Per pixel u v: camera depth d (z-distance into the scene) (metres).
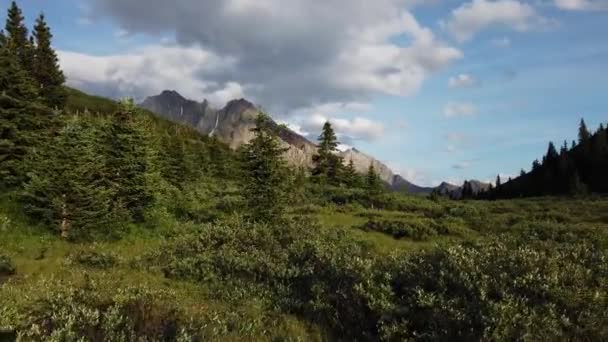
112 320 8.27
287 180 29.98
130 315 8.80
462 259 10.70
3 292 9.83
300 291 12.26
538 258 10.16
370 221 30.22
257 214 26.41
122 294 9.97
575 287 8.61
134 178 26.23
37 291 10.16
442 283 9.71
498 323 7.64
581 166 108.12
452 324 8.30
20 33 47.00
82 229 22.17
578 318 7.72
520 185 125.25
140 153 26.83
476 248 13.79
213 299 12.12
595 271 9.76
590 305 8.01
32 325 7.65
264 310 10.93
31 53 47.03
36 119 27.19
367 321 9.48
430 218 36.00
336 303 10.59
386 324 8.98
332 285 11.71
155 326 8.40
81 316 8.38
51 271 14.62
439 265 10.89
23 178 24.56
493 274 9.69
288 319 10.18
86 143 24.56
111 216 23.83
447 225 29.25
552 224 26.05
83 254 17.61
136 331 8.19
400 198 52.94
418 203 49.47
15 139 25.55
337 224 31.20
